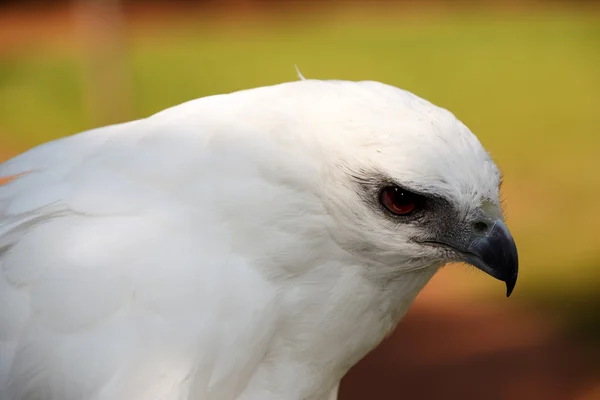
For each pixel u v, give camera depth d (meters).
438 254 6.19
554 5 61.47
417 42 50.19
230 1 56.88
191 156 5.98
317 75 40.50
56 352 5.69
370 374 15.11
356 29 53.84
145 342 5.69
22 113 31.83
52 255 5.81
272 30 52.47
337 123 5.88
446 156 5.84
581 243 21.47
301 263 6.01
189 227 5.86
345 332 6.37
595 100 37.66
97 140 6.30
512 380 15.00
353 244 6.08
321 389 6.62
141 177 5.98
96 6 21.91
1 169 6.52
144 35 49.62
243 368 5.97
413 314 17.88
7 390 5.82
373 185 5.86
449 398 14.33
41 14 51.56
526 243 21.48
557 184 25.92
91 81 22.23
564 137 31.59
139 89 36.25
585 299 18.48
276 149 5.91
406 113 5.84
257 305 5.91
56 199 5.94
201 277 5.77
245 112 6.05
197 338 5.74
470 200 6.01
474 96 38.28
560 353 16.09
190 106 6.30
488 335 16.86
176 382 5.70
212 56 44.09
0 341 5.84
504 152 29.59
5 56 42.38
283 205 5.90
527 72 43.22
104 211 5.88
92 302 5.70
